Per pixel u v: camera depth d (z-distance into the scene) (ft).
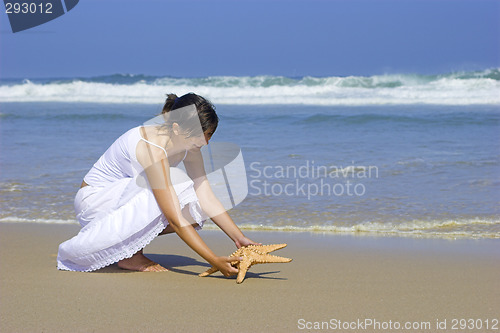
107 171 10.20
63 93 72.69
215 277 10.17
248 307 8.48
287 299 8.88
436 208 16.15
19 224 14.69
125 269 10.62
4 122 42.27
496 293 9.20
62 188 18.99
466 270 10.66
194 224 10.31
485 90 63.36
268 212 15.97
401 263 11.19
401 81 70.38
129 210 9.89
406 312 8.29
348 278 10.11
